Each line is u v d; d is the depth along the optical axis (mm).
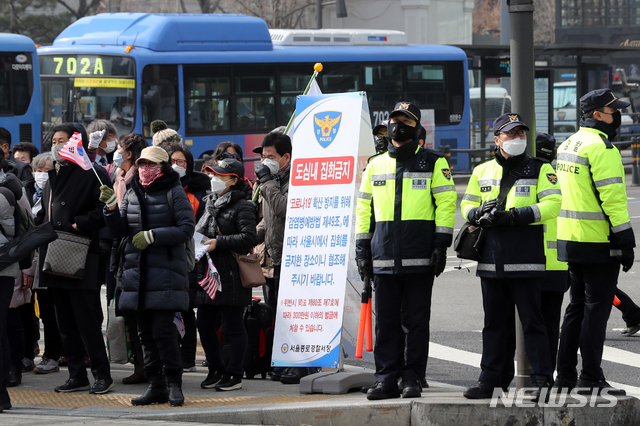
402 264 11289
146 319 12336
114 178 15344
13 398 12891
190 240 12820
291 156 13656
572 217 11883
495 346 11180
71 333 13234
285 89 39688
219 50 37875
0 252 11758
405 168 11438
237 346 13430
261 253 14578
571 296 12414
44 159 15336
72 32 38000
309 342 13047
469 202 11453
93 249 12867
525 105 11352
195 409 11680
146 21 37000
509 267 10945
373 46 42750
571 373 12383
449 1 88438
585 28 127625
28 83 34562
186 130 37031
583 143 11867
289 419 11086
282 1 82000
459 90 44656
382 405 10766
